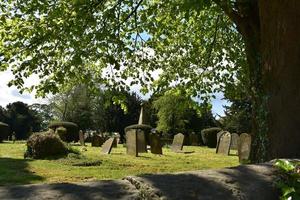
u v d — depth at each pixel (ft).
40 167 43.57
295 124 23.86
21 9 33.45
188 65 46.96
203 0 26.04
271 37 25.55
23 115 241.76
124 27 37.24
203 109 45.96
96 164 47.62
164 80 46.50
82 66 36.99
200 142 142.82
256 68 29.84
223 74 46.29
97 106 213.87
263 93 26.12
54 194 10.31
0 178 35.91
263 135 25.49
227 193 12.73
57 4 33.42
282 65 24.72
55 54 34.96
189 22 43.04
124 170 43.86
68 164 46.75
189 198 11.86
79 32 32.78
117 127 212.23
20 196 9.93
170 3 32.99
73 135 131.03
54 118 226.17
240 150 60.03
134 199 11.12
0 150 70.44
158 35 39.32
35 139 53.47
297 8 24.53
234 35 45.57
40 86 35.55
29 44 34.53
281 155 23.88
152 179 12.26
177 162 54.95
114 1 36.40
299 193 14.19
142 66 40.57
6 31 34.42
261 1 26.25
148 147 92.02
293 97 24.13
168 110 157.89
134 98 213.25
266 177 14.46
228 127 179.11
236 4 31.83
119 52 35.91
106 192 11.06
